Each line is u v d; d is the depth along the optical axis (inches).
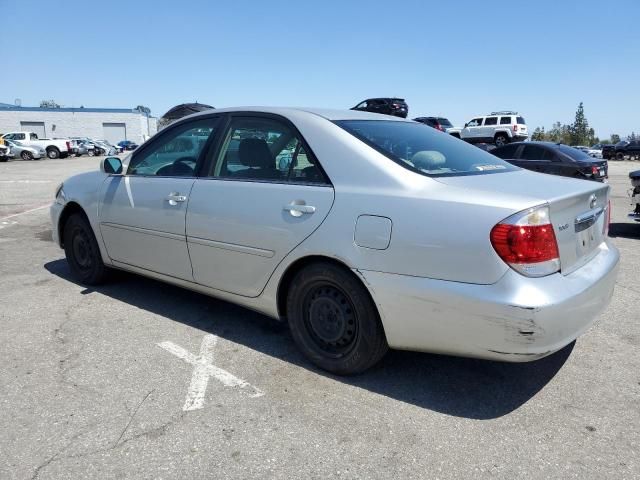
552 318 94.9
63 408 108.4
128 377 121.6
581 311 101.9
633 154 1756.9
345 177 115.6
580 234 110.5
